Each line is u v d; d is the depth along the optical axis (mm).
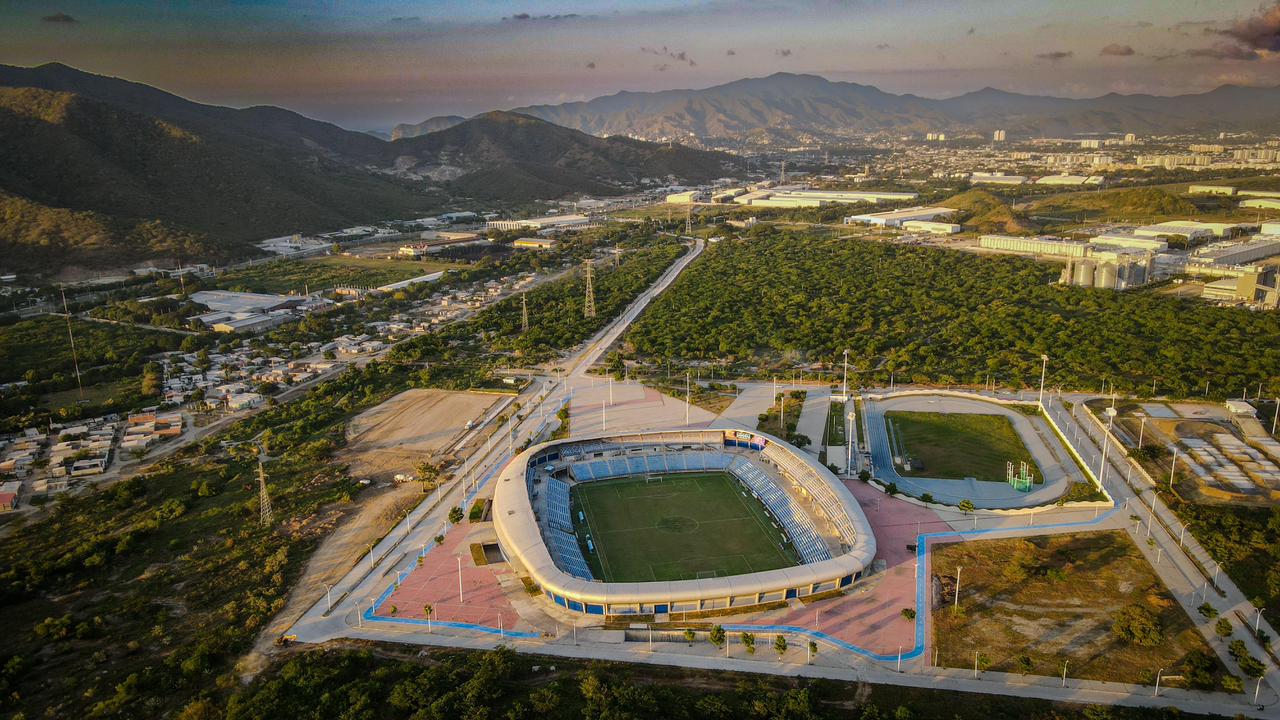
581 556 191750
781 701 133875
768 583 166000
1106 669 143375
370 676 145000
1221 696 135875
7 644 155875
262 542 195500
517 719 130750
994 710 132875
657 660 149875
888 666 146125
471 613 166250
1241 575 171000
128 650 153375
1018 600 165750
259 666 148750
